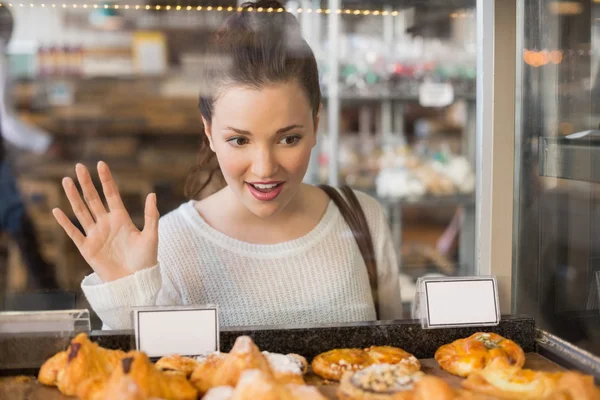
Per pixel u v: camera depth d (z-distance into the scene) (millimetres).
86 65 3027
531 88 1386
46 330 1131
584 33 1370
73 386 1017
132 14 2982
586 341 1288
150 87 3051
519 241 1412
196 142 3059
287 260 1577
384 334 1254
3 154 2889
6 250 2664
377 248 1715
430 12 2656
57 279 2643
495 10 1357
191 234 1585
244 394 819
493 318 1270
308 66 1443
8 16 2881
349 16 2977
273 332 1228
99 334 1167
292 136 1423
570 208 1375
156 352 1160
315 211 1655
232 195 1612
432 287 1269
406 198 3293
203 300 1544
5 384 1084
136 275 1327
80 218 1355
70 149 2939
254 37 1405
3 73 2926
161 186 3027
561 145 1372
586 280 1344
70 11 2973
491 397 933
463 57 3219
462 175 3320
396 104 3318
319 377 1142
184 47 3074
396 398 920
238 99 1380
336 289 1595
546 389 981
